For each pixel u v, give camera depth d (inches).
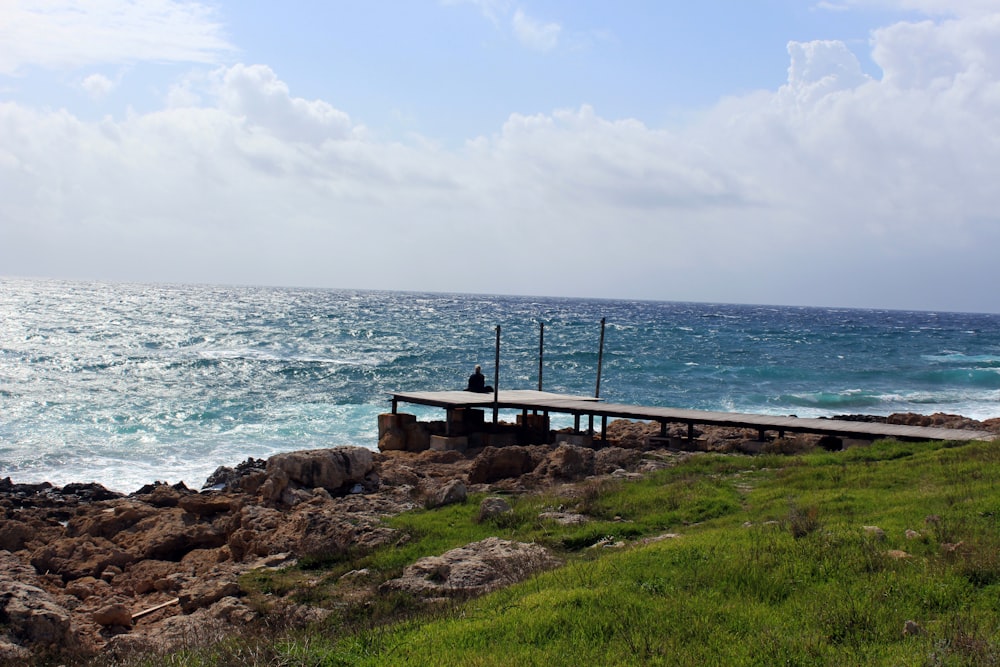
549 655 307.4
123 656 400.8
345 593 495.8
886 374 2699.3
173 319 4224.9
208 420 1546.5
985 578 363.3
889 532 444.5
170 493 855.7
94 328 3474.4
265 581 549.0
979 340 4977.9
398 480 902.4
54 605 433.1
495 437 1195.3
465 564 480.4
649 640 314.8
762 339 4229.8
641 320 5910.4
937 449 812.0
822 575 382.9
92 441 1338.6
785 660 291.9
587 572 417.1
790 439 984.3
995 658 281.0
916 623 317.1
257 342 3196.4
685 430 1236.5
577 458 884.0
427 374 2359.7
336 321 4507.9
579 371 2536.9
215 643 384.5
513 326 4623.5
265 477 905.5
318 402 1795.0
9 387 1846.7
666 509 617.3
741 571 390.9
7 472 1133.1
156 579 625.0
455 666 305.9
